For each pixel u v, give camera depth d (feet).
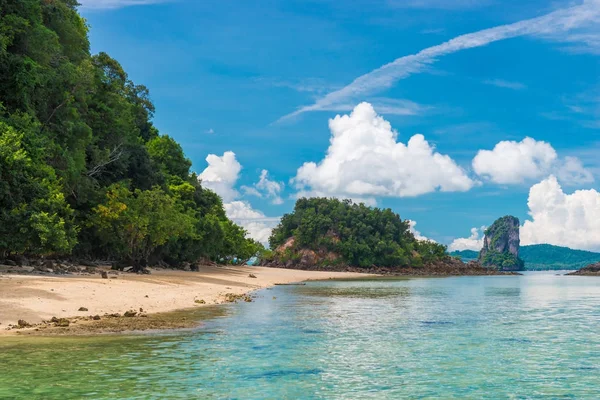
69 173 169.27
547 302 150.20
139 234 189.88
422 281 370.73
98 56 286.25
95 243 211.41
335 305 126.62
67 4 220.84
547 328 84.28
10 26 147.02
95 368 47.91
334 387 43.96
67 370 46.83
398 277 505.66
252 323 83.51
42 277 122.62
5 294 86.58
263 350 59.72
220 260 452.35
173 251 264.72
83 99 193.98
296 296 161.68
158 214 196.03
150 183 246.68
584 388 44.55
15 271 130.52
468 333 77.46
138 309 93.04
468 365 53.47
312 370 50.14
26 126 141.49
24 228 120.57
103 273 141.69
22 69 145.28
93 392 40.16
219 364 51.31
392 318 97.40
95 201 189.98
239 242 459.73
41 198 130.93
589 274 619.67
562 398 41.45
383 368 51.60
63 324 70.59
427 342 68.13
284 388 43.27
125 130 242.58
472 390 43.52
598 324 90.33
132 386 42.29
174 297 117.91
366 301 143.64
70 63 178.40
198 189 364.99
